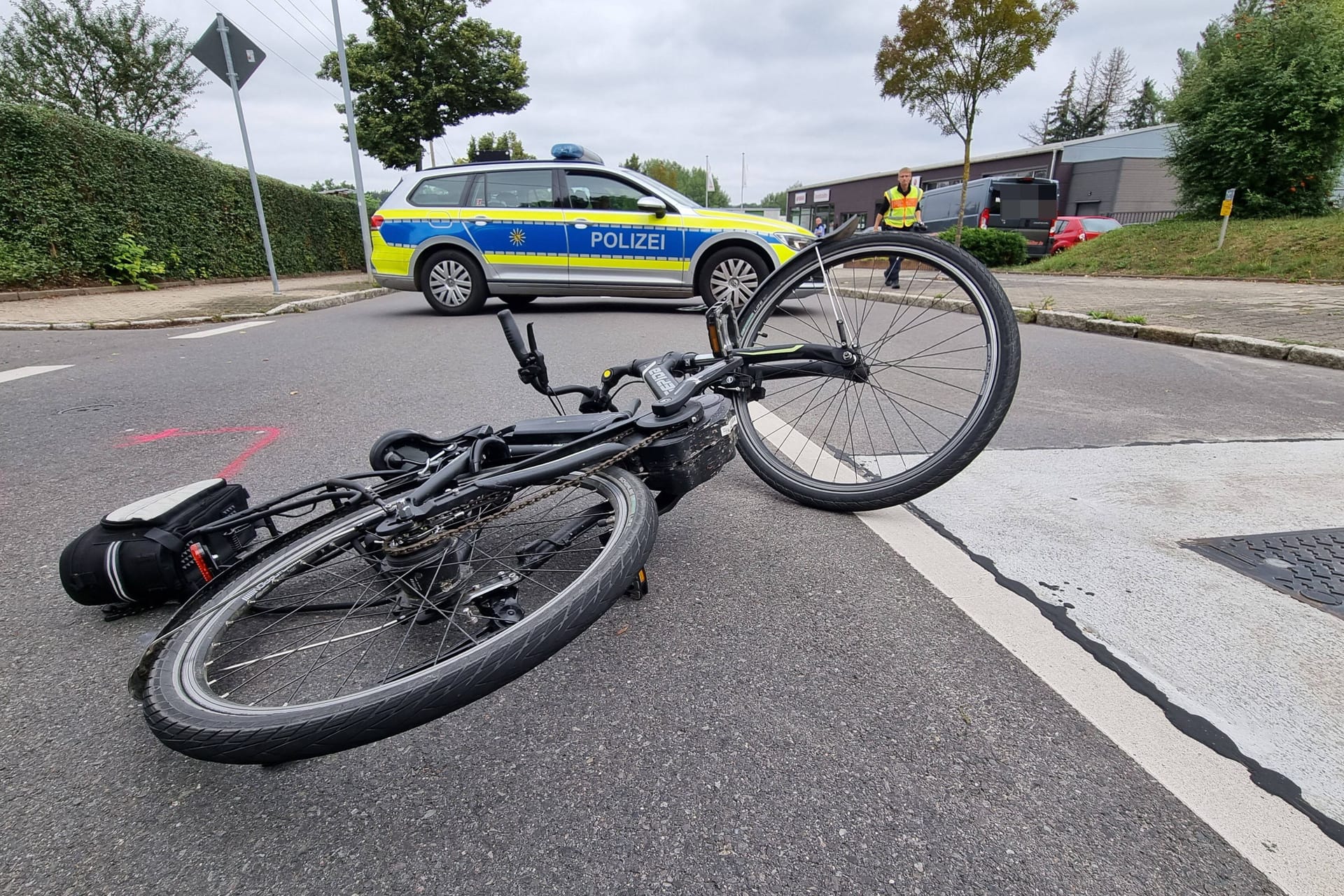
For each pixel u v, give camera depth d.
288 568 1.66
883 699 1.60
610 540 1.53
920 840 1.24
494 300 10.58
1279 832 1.25
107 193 10.72
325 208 18.64
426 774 1.41
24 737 1.51
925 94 17.19
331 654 1.75
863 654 1.77
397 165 23.61
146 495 2.77
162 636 1.45
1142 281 11.77
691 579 2.15
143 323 7.63
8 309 8.59
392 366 5.36
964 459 2.36
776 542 2.39
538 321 7.91
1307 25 12.91
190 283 12.63
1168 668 1.70
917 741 1.47
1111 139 29.11
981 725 1.52
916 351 5.05
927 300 2.70
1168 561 2.22
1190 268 12.36
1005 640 1.82
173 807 1.34
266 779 1.41
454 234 8.27
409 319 8.34
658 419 1.93
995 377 2.33
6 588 2.10
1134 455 3.20
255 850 1.25
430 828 1.28
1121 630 1.86
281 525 2.53
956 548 2.32
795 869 1.19
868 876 1.17
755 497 2.80
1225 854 1.21
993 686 1.64
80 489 2.84
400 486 1.83
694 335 6.66
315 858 1.23
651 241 7.98
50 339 6.77
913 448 3.35
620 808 1.32
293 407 4.10
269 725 1.16
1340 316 6.86
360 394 4.43
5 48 17.23
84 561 1.82
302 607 1.75
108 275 11.02
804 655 1.76
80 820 1.31
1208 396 4.29
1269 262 11.30
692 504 2.73
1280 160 13.17
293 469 3.05
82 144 10.26
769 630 1.88
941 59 16.61
